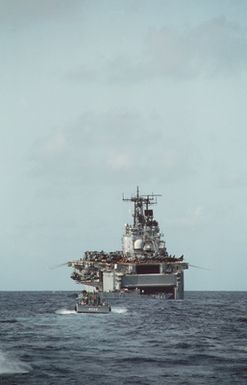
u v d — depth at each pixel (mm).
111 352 98125
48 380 72562
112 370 80000
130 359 90062
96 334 127938
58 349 101688
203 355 94938
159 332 133750
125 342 113000
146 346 106938
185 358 91500
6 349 101125
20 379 73062
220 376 75938
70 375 75938
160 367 82750
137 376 75562
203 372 78812
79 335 125562
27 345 107312
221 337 124062
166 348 104188
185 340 117438
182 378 74438
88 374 76750
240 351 100312
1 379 73000
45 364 84562
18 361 86688
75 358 90812
